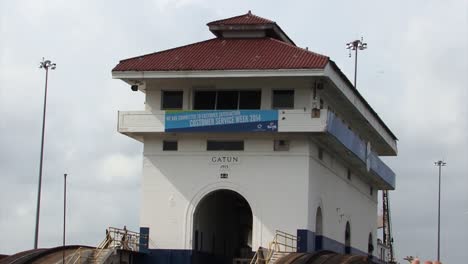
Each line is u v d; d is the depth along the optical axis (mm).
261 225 50969
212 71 50781
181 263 51812
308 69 49469
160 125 52031
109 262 46938
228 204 61406
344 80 54938
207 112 51438
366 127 66000
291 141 51406
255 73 50250
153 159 53094
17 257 46469
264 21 55719
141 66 51969
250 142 51969
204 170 52312
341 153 57625
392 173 76375
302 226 50500
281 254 48250
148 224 52469
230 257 61938
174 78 51562
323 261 42844
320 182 54156
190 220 52062
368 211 72438
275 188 51188
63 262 45125
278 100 52188
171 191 52562
